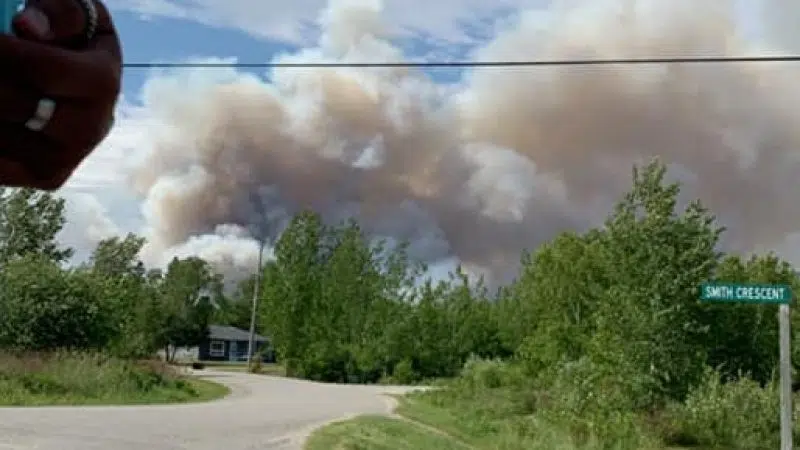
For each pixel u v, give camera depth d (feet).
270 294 268.82
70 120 3.21
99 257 252.42
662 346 87.86
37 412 76.54
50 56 3.10
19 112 3.13
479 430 91.86
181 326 305.32
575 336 124.88
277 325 265.75
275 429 70.49
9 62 3.05
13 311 126.11
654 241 88.53
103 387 105.40
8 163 3.23
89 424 67.46
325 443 61.21
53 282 130.52
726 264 134.31
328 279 263.70
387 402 132.77
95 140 3.30
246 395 133.90
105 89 3.26
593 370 90.58
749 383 92.94
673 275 87.86
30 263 132.57
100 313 133.39
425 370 244.22
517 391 132.98
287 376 254.47
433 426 93.30
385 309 254.88
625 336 88.69
